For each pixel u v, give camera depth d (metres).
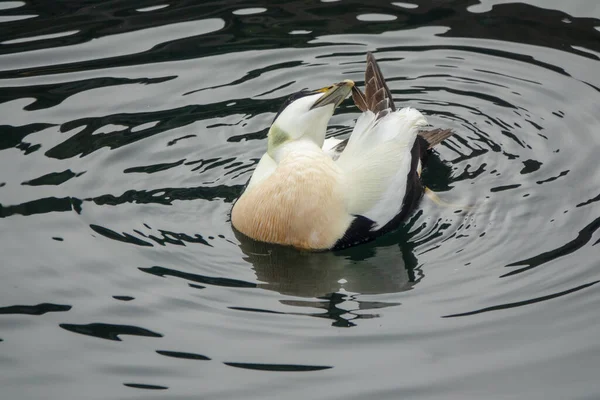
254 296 9.05
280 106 11.90
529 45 13.55
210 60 13.26
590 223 9.95
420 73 13.13
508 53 13.40
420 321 8.64
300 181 9.77
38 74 12.90
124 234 9.98
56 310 8.79
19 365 8.12
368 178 9.91
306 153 9.98
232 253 9.76
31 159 11.23
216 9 14.50
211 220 10.30
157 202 10.57
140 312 8.77
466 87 12.83
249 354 8.23
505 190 10.70
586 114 12.02
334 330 8.54
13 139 11.59
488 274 9.28
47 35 13.72
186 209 10.48
